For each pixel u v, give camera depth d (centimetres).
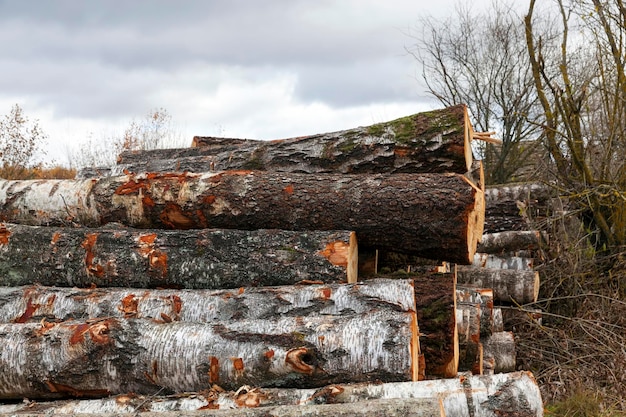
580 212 796
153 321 363
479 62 1404
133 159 695
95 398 353
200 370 333
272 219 452
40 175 1397
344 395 303
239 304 388
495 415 301
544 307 679
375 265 456
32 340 356
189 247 440
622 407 493
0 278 462
